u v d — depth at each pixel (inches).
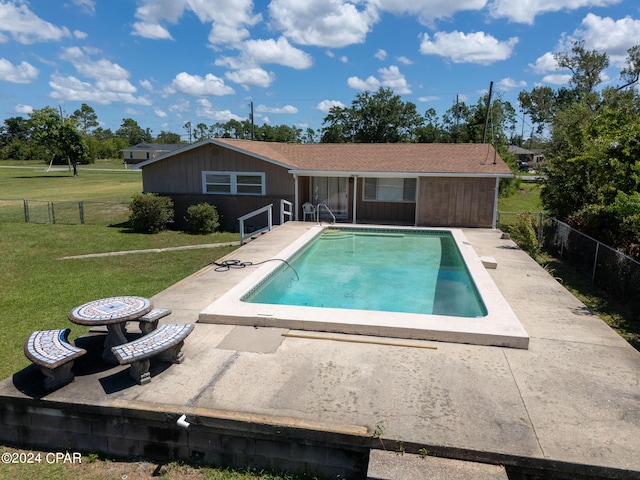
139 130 4758.9
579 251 448.8
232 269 367.9
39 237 610.9
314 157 724.0
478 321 233.3
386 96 1998.0
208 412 158.7
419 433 146.2
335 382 180.4
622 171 394.9
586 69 1537.9
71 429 174.2
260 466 159.9
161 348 179.0
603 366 195.3
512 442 141.7
